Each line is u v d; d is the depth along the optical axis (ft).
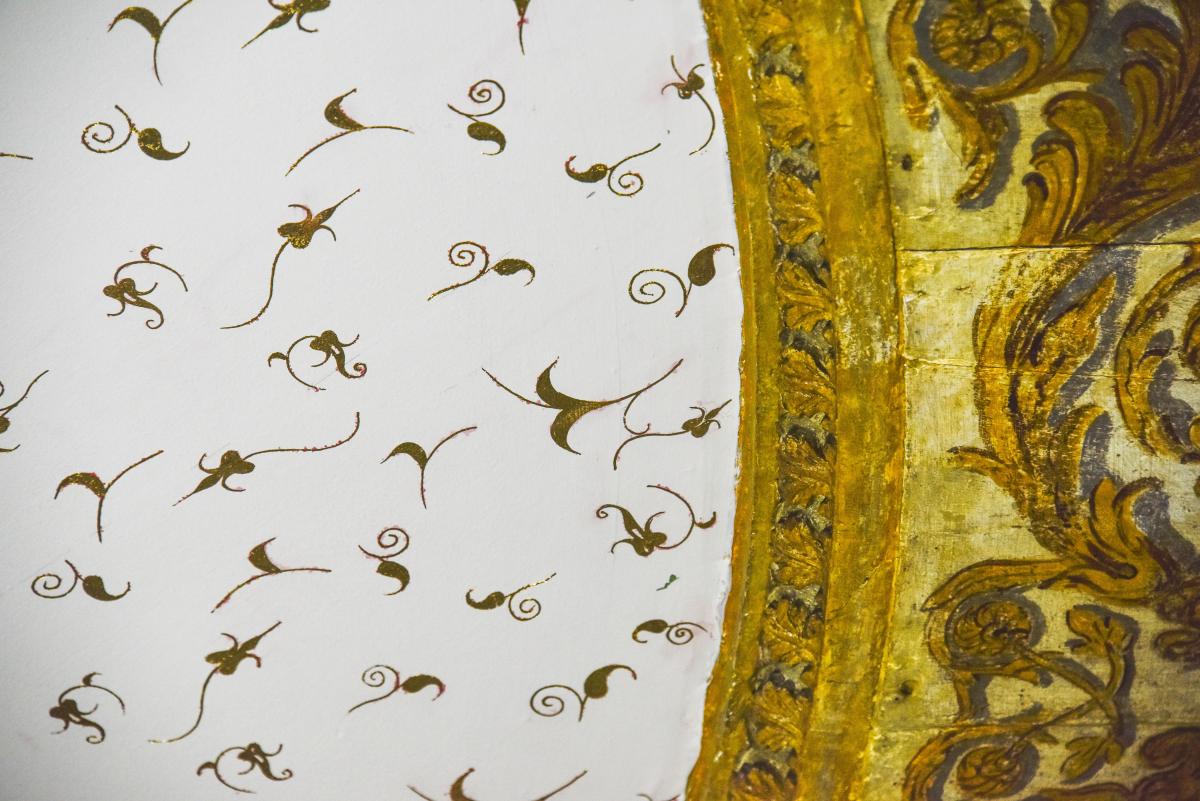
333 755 6.66
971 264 6.30
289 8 6.15
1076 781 6.68
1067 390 6.40
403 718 6.66
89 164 6.19
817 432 6.46
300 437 6.43
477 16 6.17
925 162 6.22
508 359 6.42
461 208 6.30
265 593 6.52
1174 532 6.49
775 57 6.16
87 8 6.10
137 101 6.17
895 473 6.47
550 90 6.23
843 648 6.60
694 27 6.18
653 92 6.23
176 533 6.46
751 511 6.52
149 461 6.41
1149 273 6.30
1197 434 6.41
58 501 6.40
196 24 6.14
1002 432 6.44
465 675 6.64
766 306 6.37
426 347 6.40
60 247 6.23
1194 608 6.54
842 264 6.31
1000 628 6.59
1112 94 6.16
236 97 6.19
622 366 6.43
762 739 6.67
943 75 6.15
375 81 6.21
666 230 6.33
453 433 6.47
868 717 6.64
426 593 6.57
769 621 6.59
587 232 6.33
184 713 6.58
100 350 6.31
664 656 6.65
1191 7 6.11
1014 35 6.12
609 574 6.59
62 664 6.50
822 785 6.68
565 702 6.68
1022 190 6.23
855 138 6.20
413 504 6.50
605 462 6.50
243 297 6.32
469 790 6.69
